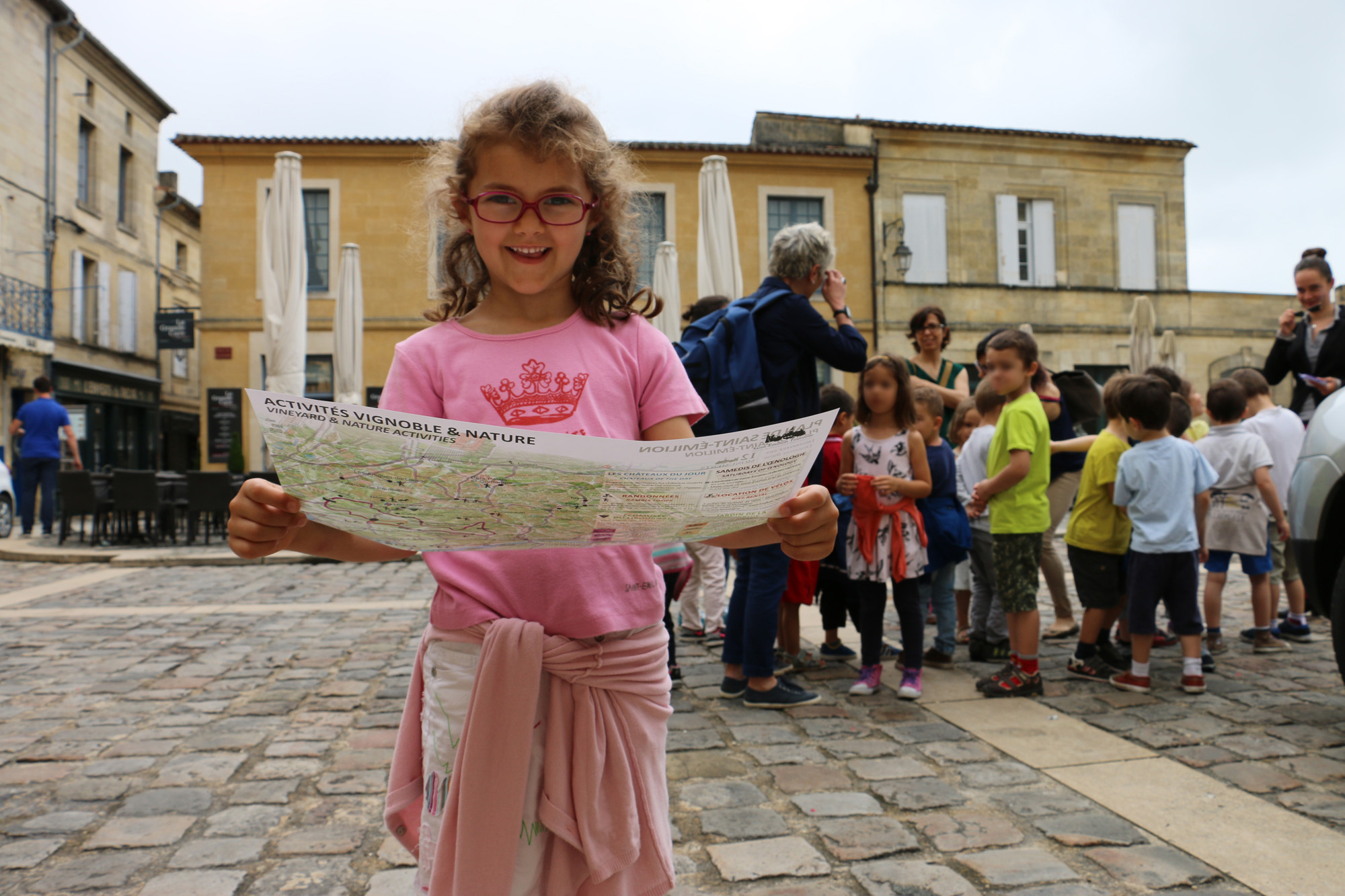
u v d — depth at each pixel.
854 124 19.28
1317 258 5.31
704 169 8.33
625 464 0.92
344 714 3.51
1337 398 3.61
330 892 2.05
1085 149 20.05
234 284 17.34
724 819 2.45
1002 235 19.72
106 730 3.30
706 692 3.84
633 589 1.19
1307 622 4.95
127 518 10.32
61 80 19.14
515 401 1.16
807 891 2.04
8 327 17.05
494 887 1.07
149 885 2.09
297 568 8.24
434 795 1.16
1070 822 2.41
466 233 1.36
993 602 4.46
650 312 1.38
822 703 3.65
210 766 2.90
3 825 2.43
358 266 11.80
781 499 1.05
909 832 2.35
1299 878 2.08
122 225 21.64
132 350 22.11
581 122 1.19
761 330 3.48
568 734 1.14
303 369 9.97
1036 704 3.61
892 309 19.11
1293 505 3.64
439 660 1.17
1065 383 5.65
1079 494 4.12
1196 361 20.34
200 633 5.18
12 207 17.59
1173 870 2.12
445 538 1.02
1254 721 3.33
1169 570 3.77
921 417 3.99
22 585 7.37
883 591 3.82
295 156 10.09
